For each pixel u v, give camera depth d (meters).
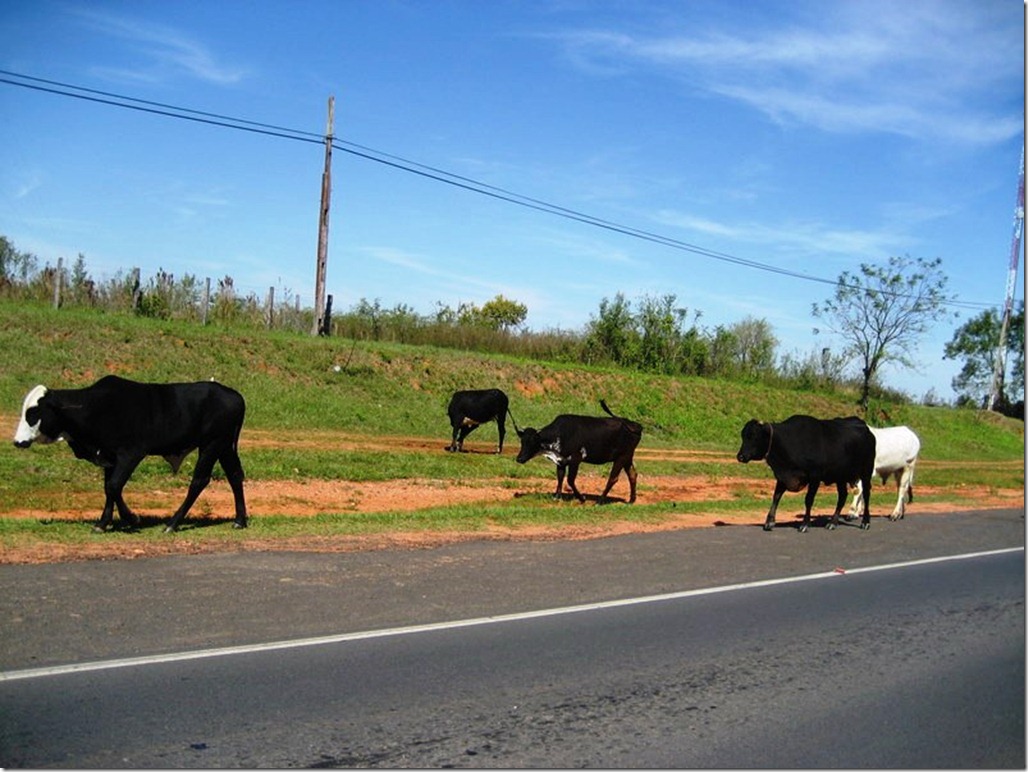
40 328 24.41
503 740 5.61
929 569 12.25
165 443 11.33
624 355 41.97
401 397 28.42
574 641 7.82
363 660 6.98
